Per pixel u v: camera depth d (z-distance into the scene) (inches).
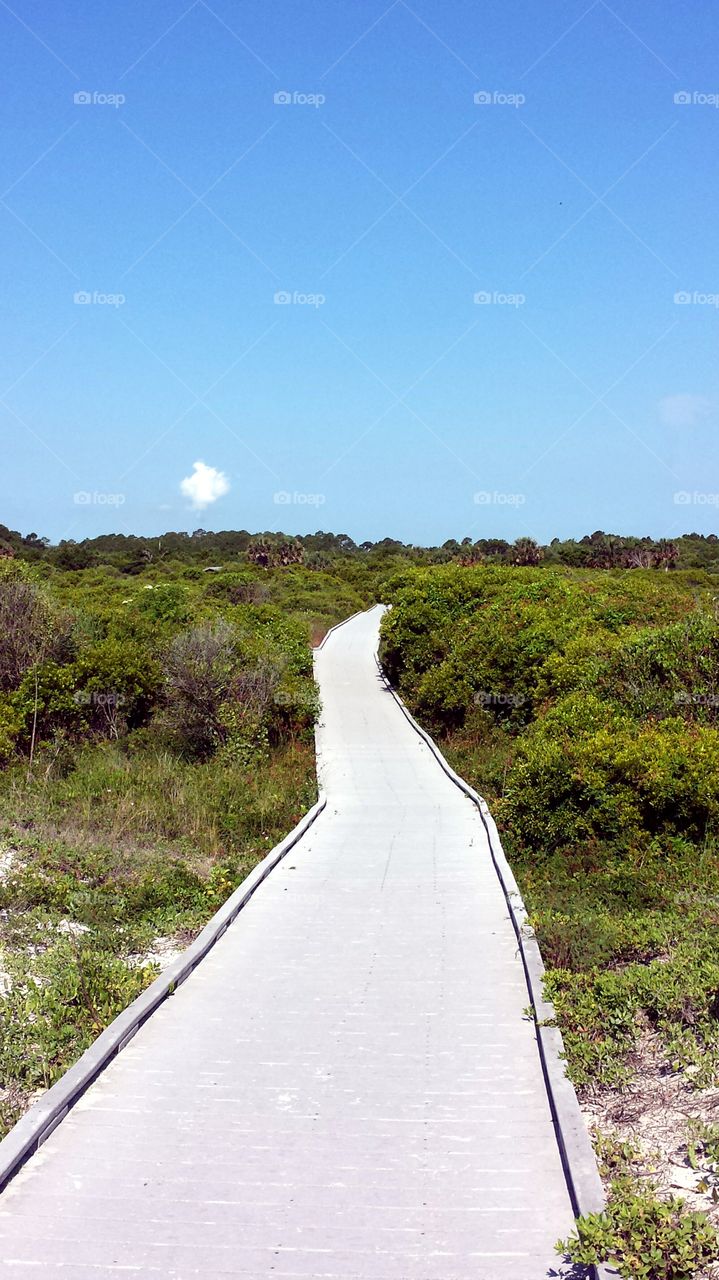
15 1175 192.1
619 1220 160.1
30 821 582.9
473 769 820.6
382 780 810.2
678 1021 256.4
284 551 3253.0
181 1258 162.9
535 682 943.0
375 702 1256.8
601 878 455.5
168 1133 210.5
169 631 1192.2
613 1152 194.5
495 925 381.1
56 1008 291.9
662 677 666.8
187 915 417.4
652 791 512.1
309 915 400.8
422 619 1343.5
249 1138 208.1
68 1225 173.8
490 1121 215.3
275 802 666.8
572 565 2930.6
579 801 531.2
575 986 287.9
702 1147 192.5
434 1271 158.1
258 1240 168.2
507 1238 167.9
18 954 361.1
